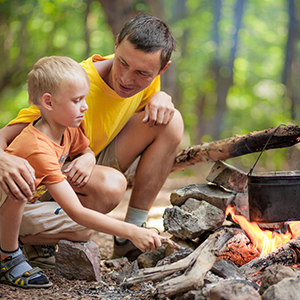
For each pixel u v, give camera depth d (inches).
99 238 129.4
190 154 105.0
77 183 88.3
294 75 439.8
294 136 89.6
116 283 84.7
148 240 73.3
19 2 388.5
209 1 531.8
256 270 80.3
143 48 81.6
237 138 96.2
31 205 89.5
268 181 85.3
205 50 544.1
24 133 78.9
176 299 68.6
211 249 74.0
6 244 77.4
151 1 297.6
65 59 79.4
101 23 472.4
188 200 96.7
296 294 61.1
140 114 107.3
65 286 80.2
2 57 399.9
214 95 532.1
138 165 104.2
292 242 82.9
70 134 88.7
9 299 69.1
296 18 436.1
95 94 96.8
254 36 601.6
